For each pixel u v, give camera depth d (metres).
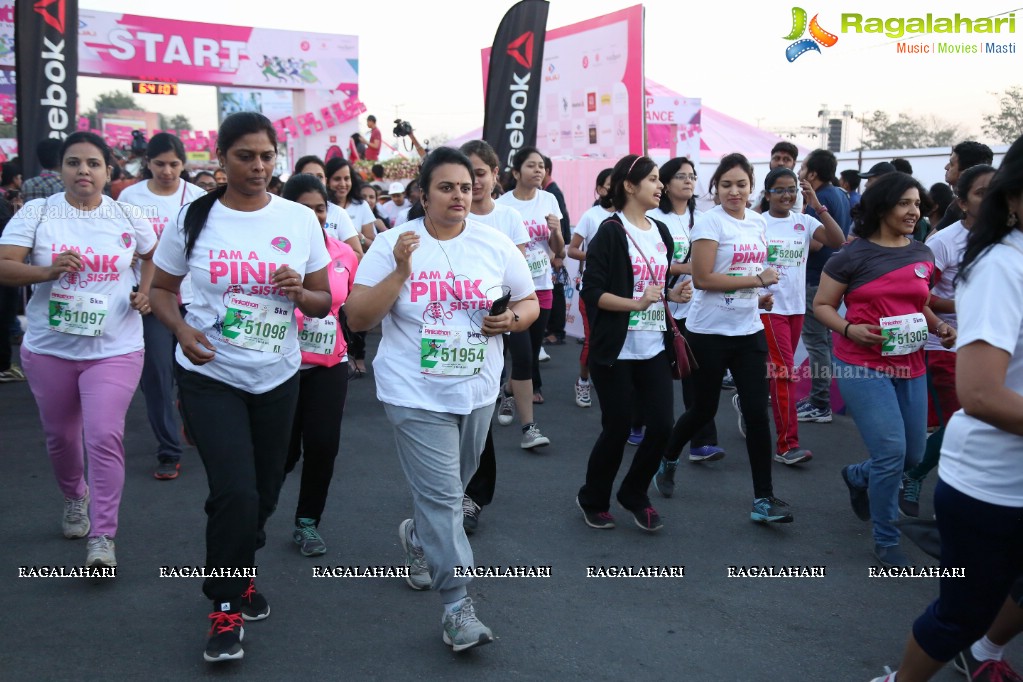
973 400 2.40
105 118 38.28
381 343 3.59
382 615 3.75
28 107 7.45
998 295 2.39
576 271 10.80
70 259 3.90
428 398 3.40
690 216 6.59
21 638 3.50
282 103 29.47
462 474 3.71
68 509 4.54
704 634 3.61
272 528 4.74
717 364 4.79
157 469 5.57
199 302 3.39
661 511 5.07
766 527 4.83
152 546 4.46
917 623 2.78
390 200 14.16
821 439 6.59
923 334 4.20
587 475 4.74
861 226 4.33
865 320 4.23
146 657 3.37
